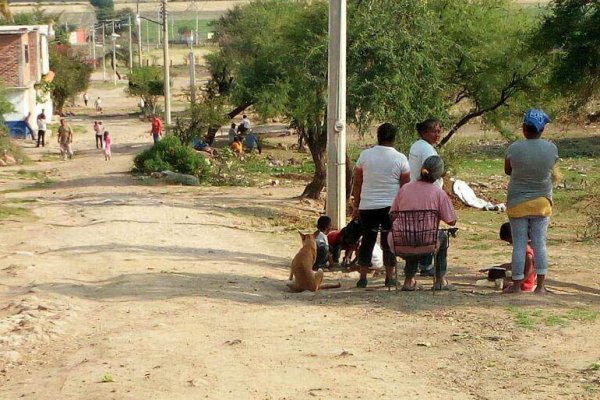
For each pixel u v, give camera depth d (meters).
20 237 17.78
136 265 13.50
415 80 21.67
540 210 10.08
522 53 21.22
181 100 77.38
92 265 13.58
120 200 25.11
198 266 13.62
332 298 10.66
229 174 33.44
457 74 26.08
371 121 21.91
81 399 6.36
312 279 11.24
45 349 8.22
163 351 7.83
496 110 27.12
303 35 24.30
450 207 10.20
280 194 28.45
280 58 25.95
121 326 9.02
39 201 25.11
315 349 7.94
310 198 26.64
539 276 10.34
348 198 22.73
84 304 10.30
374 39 21.23
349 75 21.25
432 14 22.58
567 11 18.88
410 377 7.07
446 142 28.80
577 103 20.00
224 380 6.84
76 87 73.88
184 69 102.12
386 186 11.03
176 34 139.50
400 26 21.50
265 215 22.81
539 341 8.10
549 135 48.94
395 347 8.05
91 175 33.81
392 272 11.13
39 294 10.78
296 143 50.97
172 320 9.27
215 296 10.75
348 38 21.28
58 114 70.62
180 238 17.55
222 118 42.03
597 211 20.86
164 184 31.36
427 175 10.18
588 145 45.47
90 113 72.88
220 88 51.50
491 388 6.75
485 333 8.45
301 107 24.38
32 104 54.88
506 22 25.69
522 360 7.51
